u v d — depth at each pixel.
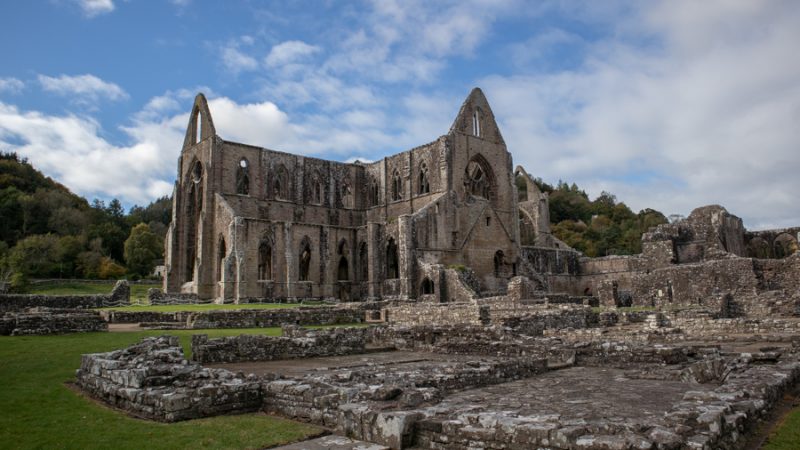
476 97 87.69
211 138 77.50
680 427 10.16
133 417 14.77
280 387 15.49
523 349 26.67
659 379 20.11
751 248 88.44
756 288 54.22
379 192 91.75
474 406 13.23
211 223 75.50
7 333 30.23
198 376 16.53
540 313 38.81
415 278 71.31
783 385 16.14
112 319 41.66
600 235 171.75
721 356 21.86
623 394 16.98
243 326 40.72
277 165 85.06
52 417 14.61
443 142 81.25
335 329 31.98
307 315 44.19
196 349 24.86
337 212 91.06
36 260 117.88
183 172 83.00
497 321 35.44
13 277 94.81
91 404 16.12
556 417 11.35
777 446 11.40
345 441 12.27
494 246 80.94
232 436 13.04
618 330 33.50
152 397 14.82
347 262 80.12
